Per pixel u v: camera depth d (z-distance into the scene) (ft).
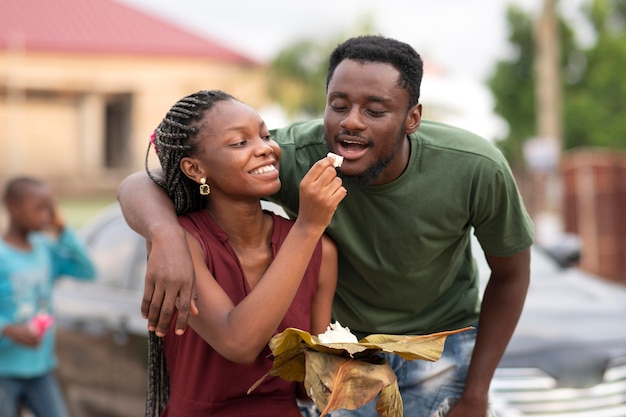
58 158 107.76
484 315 12.04
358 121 9.82
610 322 16.71
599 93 78.33
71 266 19.89
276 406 9.77
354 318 12.17
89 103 107.65
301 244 8.93
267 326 8.77
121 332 19.27
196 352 9.61
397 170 10.73
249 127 9.50
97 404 20.06
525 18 77.41
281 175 11.29
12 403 18.19
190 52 106.01
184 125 9.56
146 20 109.50
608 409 15.52
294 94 86.94
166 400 10.51
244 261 9.81
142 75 106.83
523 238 11.57
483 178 10.94
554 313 16.97
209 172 9.57
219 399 9.64
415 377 12.37
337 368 8.68
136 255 20.43
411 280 11.62
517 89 77.71
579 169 45.29
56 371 21.31
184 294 8.82
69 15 107.45
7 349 18.11
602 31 79.46
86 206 93.91
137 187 10.14
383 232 11.12
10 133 105.09
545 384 15.44
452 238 11.42
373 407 12.10
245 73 107.14
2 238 18.71
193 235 9.63
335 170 9.91
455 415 11.84
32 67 103.60
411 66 10.09
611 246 44.80
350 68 9.90
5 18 104.58
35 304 18.58
